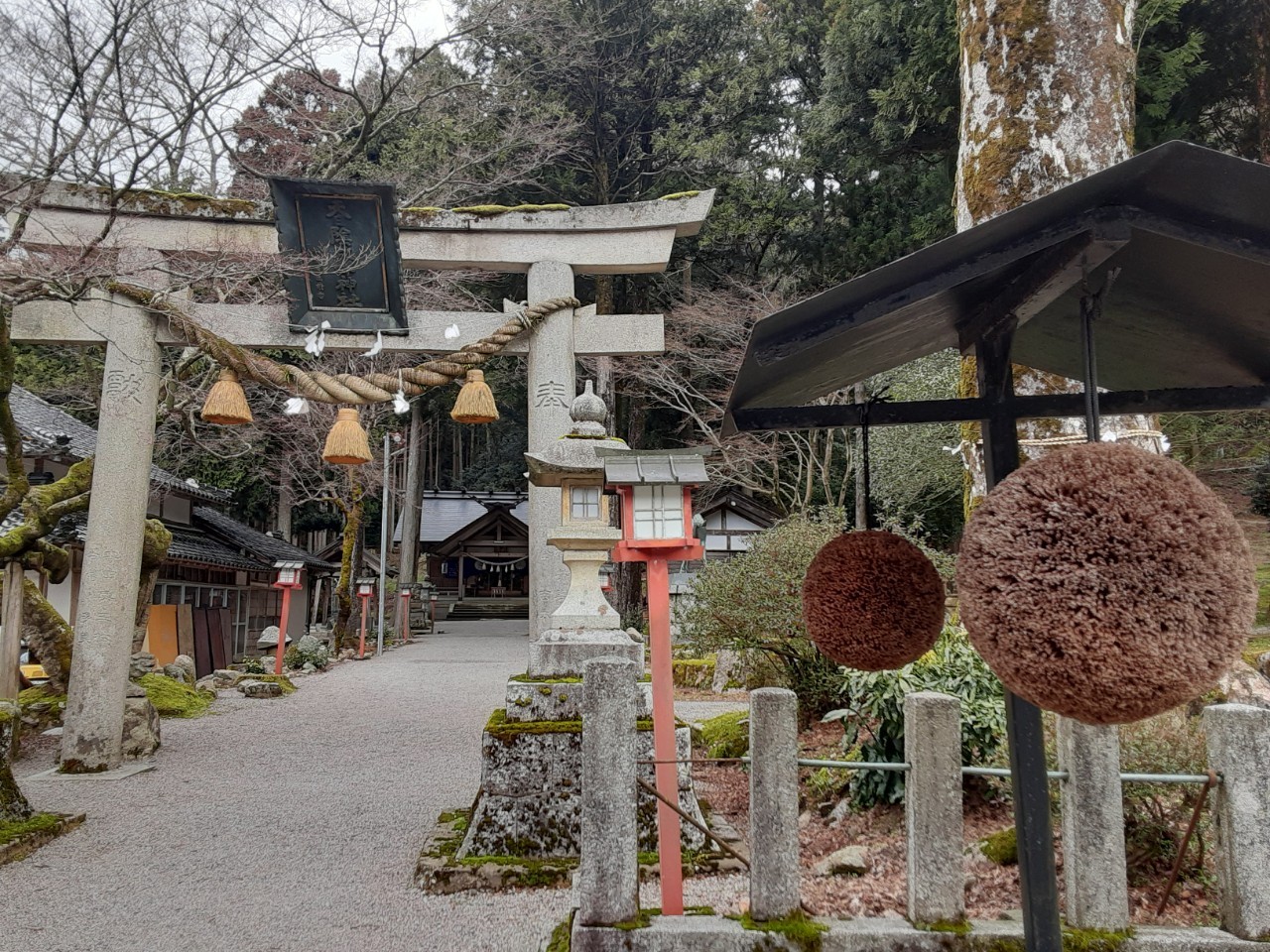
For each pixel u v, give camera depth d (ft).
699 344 57.41
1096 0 14.97
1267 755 8.48
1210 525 4.55
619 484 9.97
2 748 18.02
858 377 8.02
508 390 72.69
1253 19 30.89
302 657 52.44
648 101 56.24
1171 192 5.12
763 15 62.75
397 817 19.08
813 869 12.62
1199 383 7.92
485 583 119.85
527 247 22.71
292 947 11.71
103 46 19.88
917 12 39.01
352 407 20.22
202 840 17.28
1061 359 8.31
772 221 54.60
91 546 23.15
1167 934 8.32
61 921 12.82
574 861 14.20
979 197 15.42
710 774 21.53
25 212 18.84
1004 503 4.86
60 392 42.63
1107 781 8.65
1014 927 8.36
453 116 47.50
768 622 22.13
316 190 20.79
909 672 15.31
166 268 21.62
